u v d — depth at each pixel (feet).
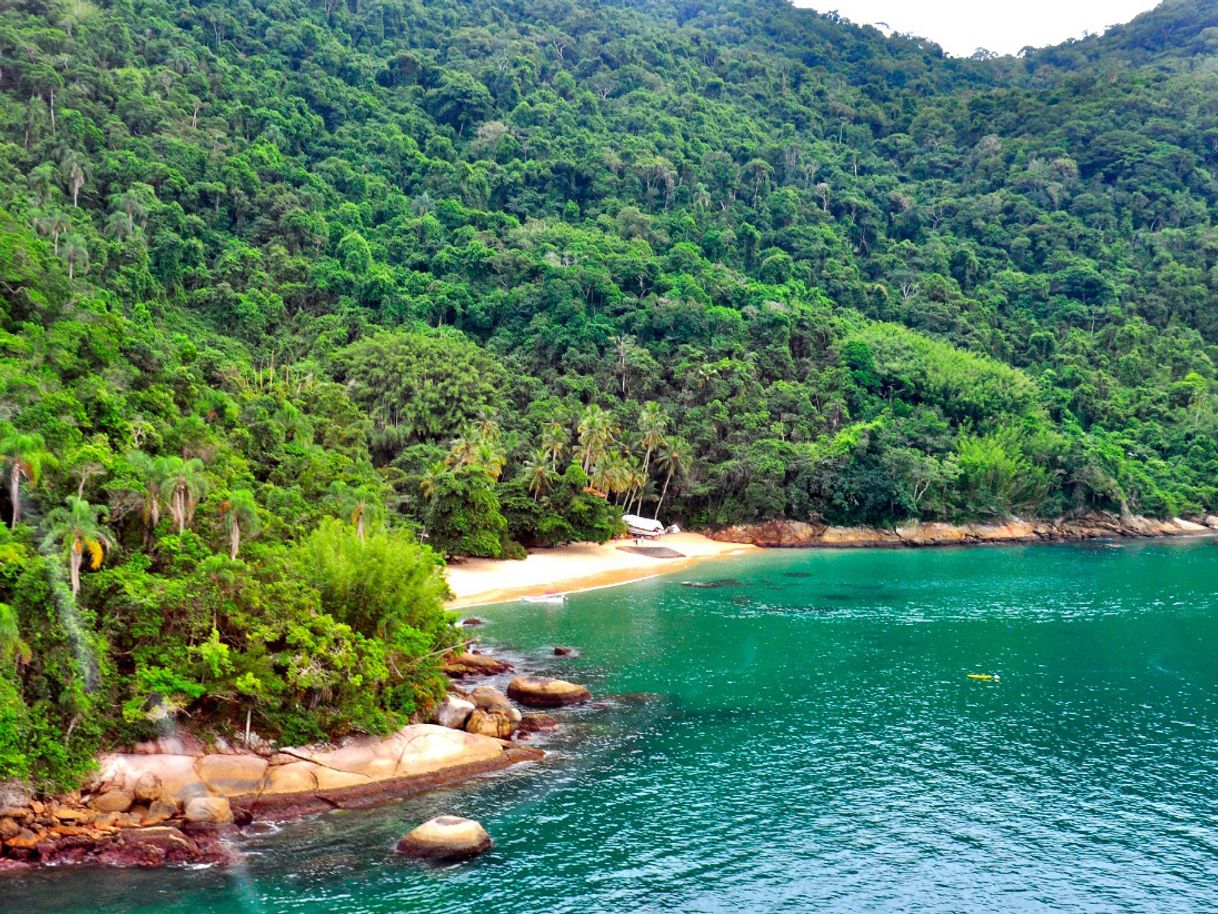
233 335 453.99
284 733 132.16
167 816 115.75
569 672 191.11
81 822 111.45
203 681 129.08
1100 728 160.56
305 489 253.85
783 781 136.26
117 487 149.48
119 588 132.77
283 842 113.29
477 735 142.51
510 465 387.34
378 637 150.00
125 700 124.88
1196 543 431.84
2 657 113.19
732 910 101.65
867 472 425.28
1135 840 119.14
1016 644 221.46
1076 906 103.65
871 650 214.28
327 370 435.53
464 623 234.58
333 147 623.77
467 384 430.61
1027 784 136.26
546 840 116.67
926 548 409.69
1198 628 240.73
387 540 167.32
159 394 228.43
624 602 270.05
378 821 119.75
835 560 368.89
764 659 204.95
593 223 615.98
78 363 219.41
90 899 98.94
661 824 121.80
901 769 141.49
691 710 168.25
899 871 110.83
